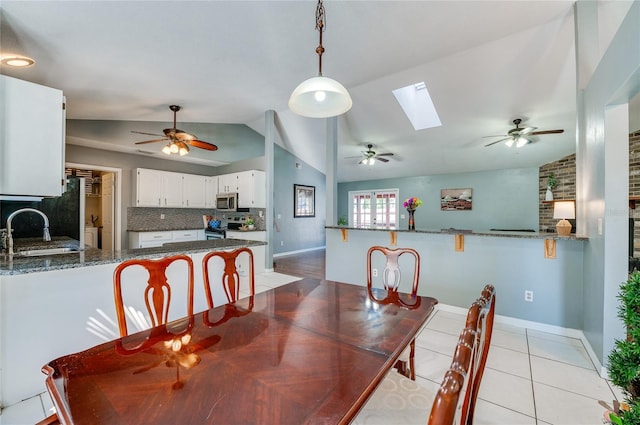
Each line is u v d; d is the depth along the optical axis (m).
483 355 0.94
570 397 1.83
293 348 1.14
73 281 1.91
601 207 2.10
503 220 6.87
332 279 4.42
